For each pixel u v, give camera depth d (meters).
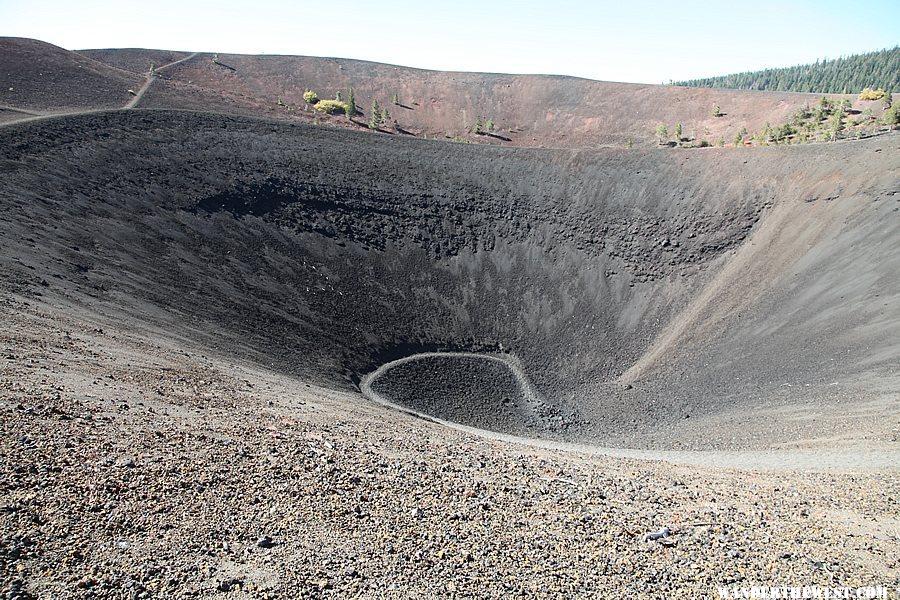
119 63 104.38
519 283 48.78
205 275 35.88
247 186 48.53
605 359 40.75
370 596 7.29
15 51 76.12
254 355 28.30
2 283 22.05
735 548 9.81
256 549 8.02
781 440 23.56
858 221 41.19
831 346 32.12
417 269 48.69
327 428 15.67
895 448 19.06
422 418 26.80
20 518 7.51
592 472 15.18
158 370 17.77
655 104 106.69
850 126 77.50
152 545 7.64
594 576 8.52
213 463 10.73
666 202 52.03
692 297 44.53
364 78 119.75
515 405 36.19
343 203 51.72
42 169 38.19
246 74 112.31
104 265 30.42
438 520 9.95
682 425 29.70
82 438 10.47
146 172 44.47
